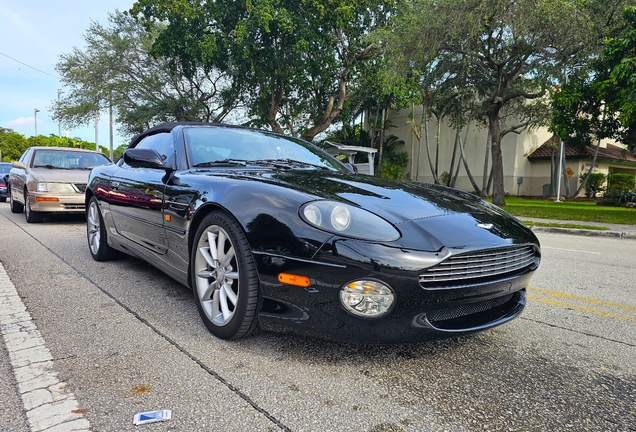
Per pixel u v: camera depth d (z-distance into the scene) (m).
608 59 10.99
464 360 2.25
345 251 1.90
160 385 1.91
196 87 23.53
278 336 2.46
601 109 13.26
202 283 2.54
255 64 19.22
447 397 1.87
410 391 1.91
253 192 2.26
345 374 2.05
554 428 1.65
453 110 22.38
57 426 1.59
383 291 1.89
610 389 1.98
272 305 2.10
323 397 1.84
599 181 23.97
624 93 10.67
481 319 2.19
